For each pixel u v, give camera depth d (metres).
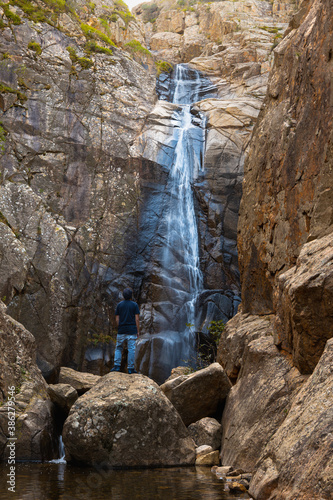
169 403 5.91
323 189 5.38
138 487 4.23
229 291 13.62
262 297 7.29
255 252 7.56
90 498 3.73
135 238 13.40
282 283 5.56
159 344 12.20
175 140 15.20
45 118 13.15
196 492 4.00
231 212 14.47
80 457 5.48
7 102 12.70
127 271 12.95
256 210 7.69
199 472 5.08
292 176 6.41
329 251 4.78
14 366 6.84
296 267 5.31
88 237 12.53
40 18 14.45
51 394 6.93
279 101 7.73
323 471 3.05
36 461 5.89
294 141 6.48
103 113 14.36
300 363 5.01
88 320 11.78
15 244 10.91
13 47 13.37
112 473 5.00
